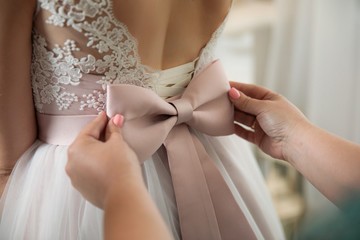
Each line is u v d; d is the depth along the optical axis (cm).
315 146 69
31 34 53
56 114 61
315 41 215
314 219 166
